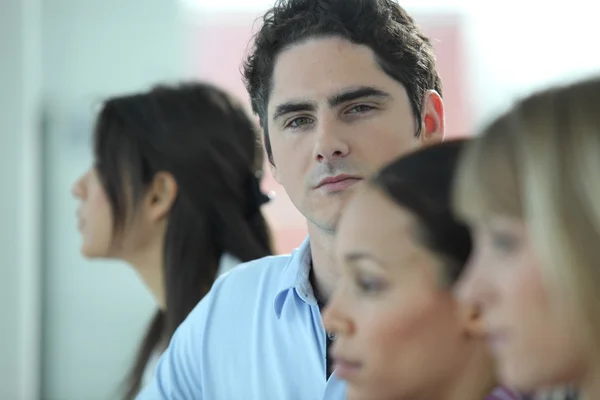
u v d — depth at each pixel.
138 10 7.28
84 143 7.27
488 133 1.26
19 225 7.07
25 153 7.08
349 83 2.37
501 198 1.18
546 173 1.14
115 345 7.28
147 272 3.64
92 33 7.27
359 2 2.44
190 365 2.73
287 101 2.44
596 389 1.16
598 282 1.09
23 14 7.01
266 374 2.54
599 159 1.13
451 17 6.86
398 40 2.47
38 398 7.28
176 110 3.57
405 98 2.48
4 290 7.07
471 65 6.84
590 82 1.23
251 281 2.71
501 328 1.18
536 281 1.14
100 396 7.27
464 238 1.38
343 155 2.34
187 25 7.28
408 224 1.40
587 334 1.11
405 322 1.41
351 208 1.47
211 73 7.31
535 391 1.28
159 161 3.51
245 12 7.26
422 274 1.40
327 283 2.48
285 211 6.61
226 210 3.51
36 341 7.28
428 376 1.42
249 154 3.64
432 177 1.42
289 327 2.52
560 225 1.11
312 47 2.43
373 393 1.43
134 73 7.26
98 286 7.31
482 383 1.46
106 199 3.56
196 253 3.44
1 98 7.01
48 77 7.28
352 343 1.45
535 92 1.28
